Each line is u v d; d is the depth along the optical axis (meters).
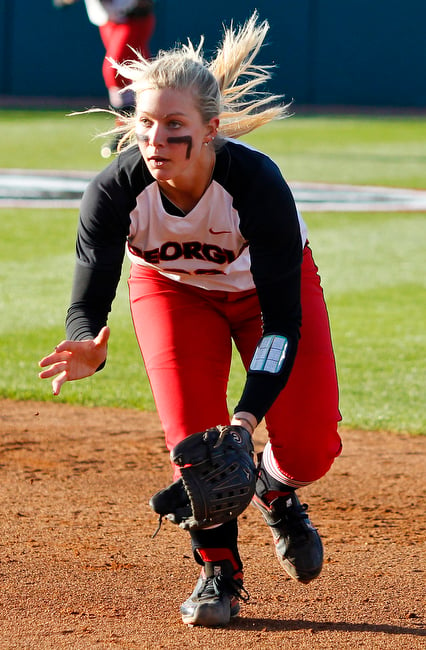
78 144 83.75
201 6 114.06
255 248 11.26
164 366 12.08
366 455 20.39
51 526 15.66
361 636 11.61
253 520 16.41
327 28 117.19
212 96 10.55
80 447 20.50
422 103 117.81
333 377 12.23
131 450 20.42
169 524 15.98
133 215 11.43
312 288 12.68
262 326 11.90
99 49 116.38
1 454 19.78
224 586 11.88
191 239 11.67
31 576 13.41
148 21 61.50
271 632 11.71
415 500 17.53
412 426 22.30
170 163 10.52
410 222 51.34
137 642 11.29
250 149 11.39
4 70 117.25
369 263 41.28
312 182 66.00
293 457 12.20
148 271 12.72
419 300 34.88
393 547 15.02
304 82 118.25
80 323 11.44
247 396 10.70
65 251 42.06
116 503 17.02
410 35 116.50
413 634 11.69
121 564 14.02
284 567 13.21
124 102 31.59
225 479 9.98
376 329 30.73
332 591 13.13
